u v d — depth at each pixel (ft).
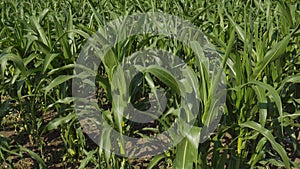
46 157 13.23
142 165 12.59
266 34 11.23
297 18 14.07
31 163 12.98
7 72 15.93
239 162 10.11
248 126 8.71
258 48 10.61
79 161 12.73
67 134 11.91
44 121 15.23
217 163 9.68
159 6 20.20
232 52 10.61
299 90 12.25
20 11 18.88
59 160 13.12
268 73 10.50
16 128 15.55
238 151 10.17
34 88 13.28
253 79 9.46
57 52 11.53
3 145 11.12
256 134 9.47
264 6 17.92
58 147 13.92
